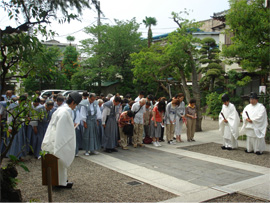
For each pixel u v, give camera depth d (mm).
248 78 11672
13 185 3629
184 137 10711
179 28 11766
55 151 4176
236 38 10109
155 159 7074
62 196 4348
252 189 4695
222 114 8406
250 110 7820
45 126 6848
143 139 9367
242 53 9727
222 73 18500
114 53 25906
